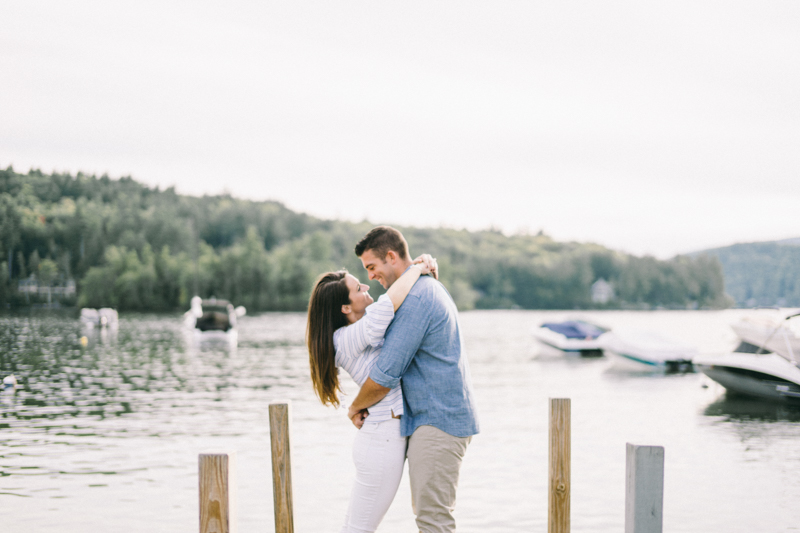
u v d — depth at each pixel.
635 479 3.54
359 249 4.05
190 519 6.96
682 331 57.44
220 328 35.91
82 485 8.20
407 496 7.93
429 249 176.38
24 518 6.98
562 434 4.02
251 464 9.27
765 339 14.76
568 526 4.04
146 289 115.19
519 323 77.06
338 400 4.10
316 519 7.07
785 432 11.49
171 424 12.34
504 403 15.22
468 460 9.62
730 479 8.47
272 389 17.59
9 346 33.81
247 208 177.38
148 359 26.77
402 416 3.86
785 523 6.86
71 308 116.31
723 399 15.44
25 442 10.72
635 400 15.38
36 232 133.25
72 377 20.38
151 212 154.62
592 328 30.14
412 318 3.71
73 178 166.88
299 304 119.00
